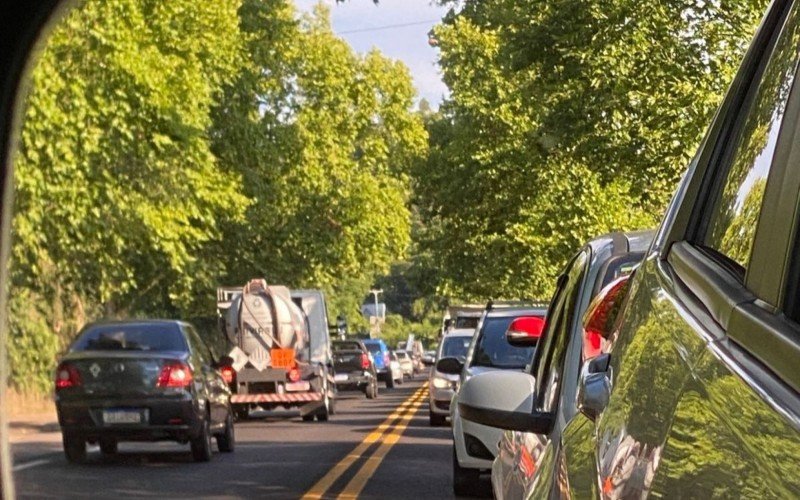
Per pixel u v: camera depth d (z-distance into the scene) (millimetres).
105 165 90125
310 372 94875
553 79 63281
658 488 7688
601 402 10430
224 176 117125
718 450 6828
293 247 170125
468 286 136750
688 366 8156
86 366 52812
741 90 10516
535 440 19000
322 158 180250
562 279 21359
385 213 187375
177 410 52312
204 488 43250
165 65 92312
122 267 105625
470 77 128250
